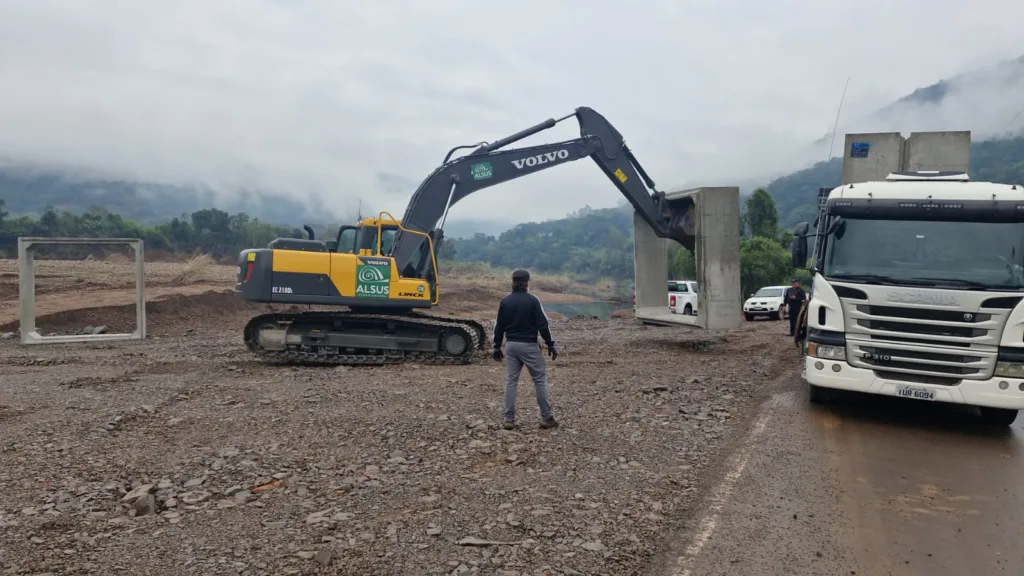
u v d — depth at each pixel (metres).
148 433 7.70
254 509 5.54
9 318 19.09
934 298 8.48
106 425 7.92
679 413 9.13
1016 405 8.13
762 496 6.05
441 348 13.45
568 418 8.59
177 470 6.41
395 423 8.05
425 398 9.54
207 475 6.28
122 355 14.45
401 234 13.92
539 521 5.32
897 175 10.73
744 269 43.44
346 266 13.02
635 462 6.89
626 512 5.56
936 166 12.62
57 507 5.49
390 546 4.84
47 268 32.25
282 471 6.43
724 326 15.43
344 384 10.72
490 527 5.20
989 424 9.11
